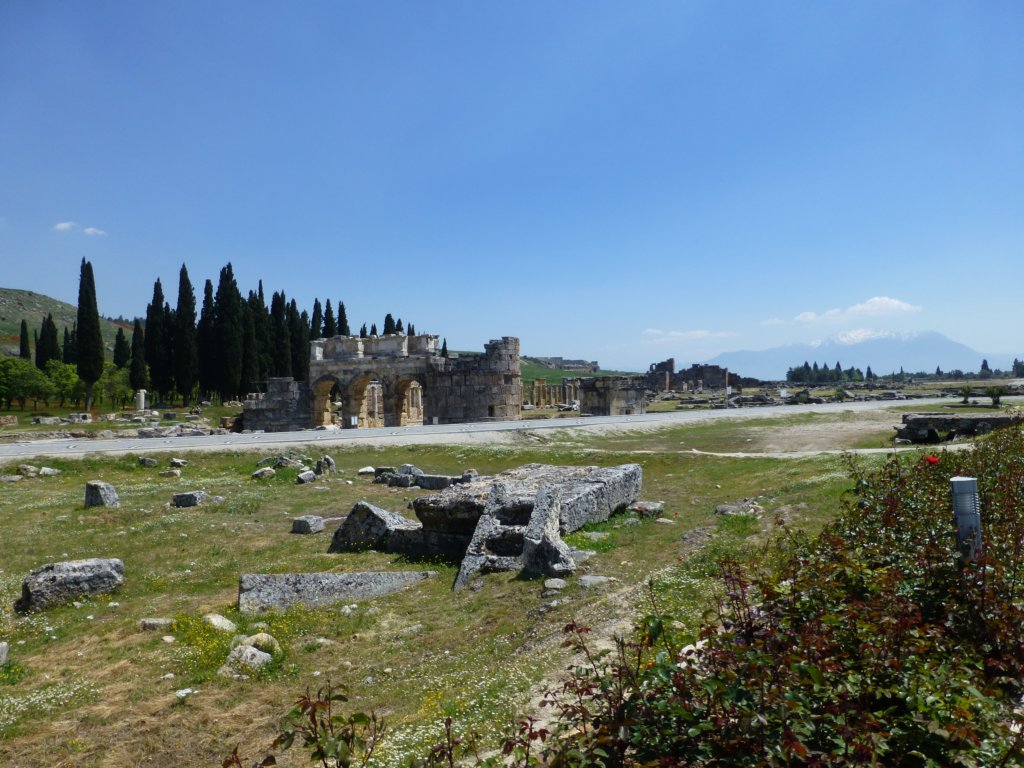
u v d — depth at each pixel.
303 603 15.69
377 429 53.84
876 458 26.47
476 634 13.13
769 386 128.12
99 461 37.00
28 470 34.47
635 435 47.91
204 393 95.81
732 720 5.43
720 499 23.89
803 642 5.80
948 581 8.35
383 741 8.48
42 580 16.27
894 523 10.21
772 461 31.27
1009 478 12.16
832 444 39.53
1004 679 6.79
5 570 19.14
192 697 11.15
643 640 6.73
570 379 97.38
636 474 22.94
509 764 6.70
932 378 162.00
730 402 85.75
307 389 66.81
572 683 6.51
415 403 80.38
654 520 20.80
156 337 91.25
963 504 8.85
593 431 48.03
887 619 6.20
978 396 75.69
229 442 43.12
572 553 16.67
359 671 11.98
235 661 12.25
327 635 13.91
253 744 9.48
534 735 5.90
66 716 10.64
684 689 5.62
